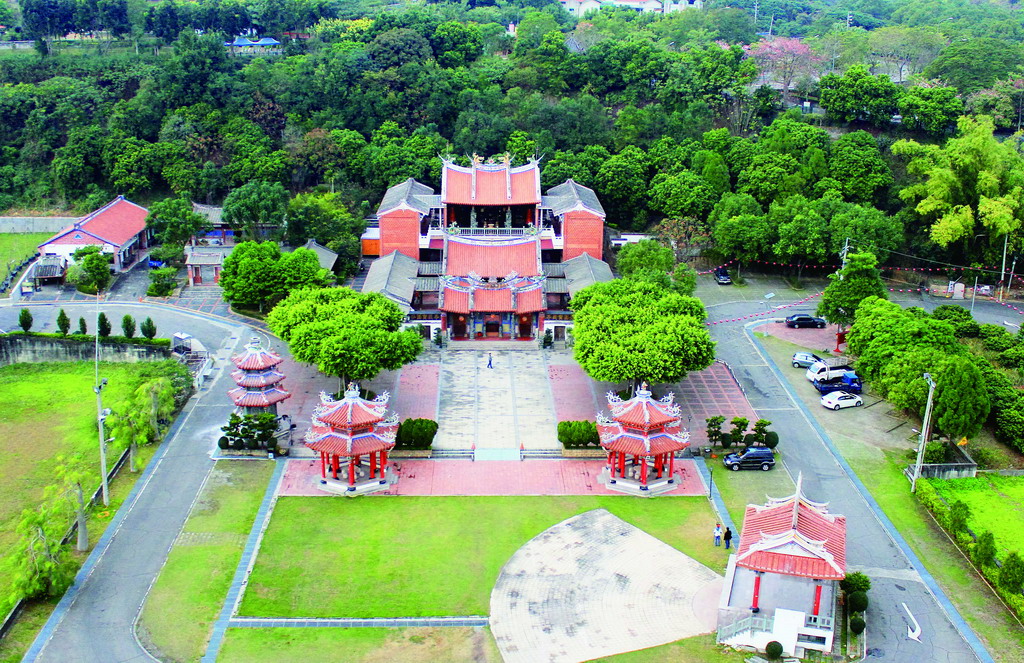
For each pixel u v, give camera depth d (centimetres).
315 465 10956
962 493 10488
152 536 9525
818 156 18538
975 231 16775
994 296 16550
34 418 12000
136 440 10681
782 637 7962
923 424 10681
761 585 8544
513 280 14538
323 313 12469
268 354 11381
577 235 16050
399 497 10350
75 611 8412
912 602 8619
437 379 13250
